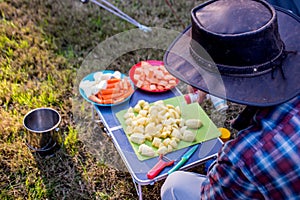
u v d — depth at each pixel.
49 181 1.60
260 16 0.96
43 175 1.62
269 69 0.97
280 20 1.13
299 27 1.10
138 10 2.53
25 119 1.67
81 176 1.62
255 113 0.99
